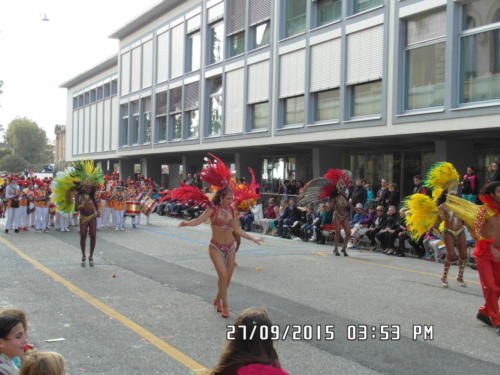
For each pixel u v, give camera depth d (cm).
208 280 1047
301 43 2084
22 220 1931
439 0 1512
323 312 798
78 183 1213
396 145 2031
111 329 708
